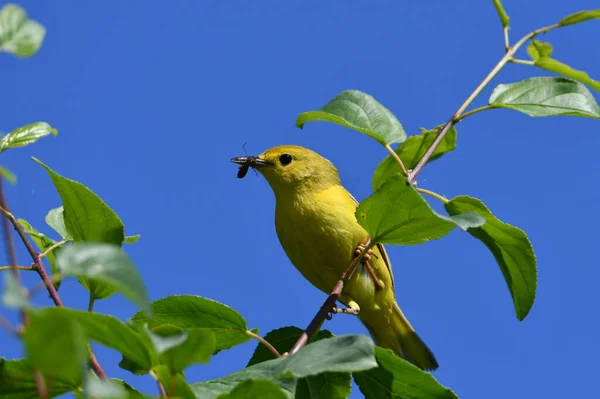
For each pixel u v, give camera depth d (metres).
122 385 5.94
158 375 4.89
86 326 4.89
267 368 5.57
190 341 4.79
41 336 3.60
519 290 8.20
